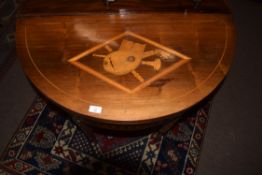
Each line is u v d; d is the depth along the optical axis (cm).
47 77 126
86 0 156
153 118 116
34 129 182
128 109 117
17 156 171
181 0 158
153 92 122
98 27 145
